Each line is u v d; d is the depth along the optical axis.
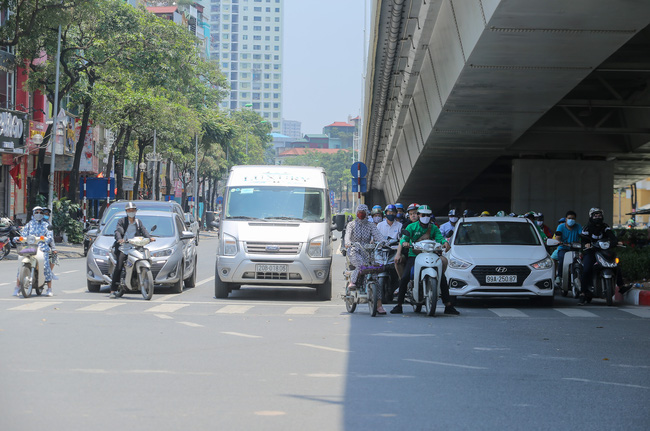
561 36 23.02
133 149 86.56
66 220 55.59
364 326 16.09
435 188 59.38
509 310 19.72
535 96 30.59
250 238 21.80
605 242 21.12
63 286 25.09
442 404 8.85
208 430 7.49
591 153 46.88
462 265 20.17
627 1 20.12
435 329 15.73
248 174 23.52
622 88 40.28
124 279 21.36
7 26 41.69
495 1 20.73
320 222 22.47
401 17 30.30
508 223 21.98
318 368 11.05
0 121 49.03
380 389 9.66
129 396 8.96
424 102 38.09
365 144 61.22
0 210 56.59
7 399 8.67
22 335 13.84
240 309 19.11
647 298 21.36
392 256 21.70
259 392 9.33
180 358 11.70
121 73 55.22
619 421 8.14
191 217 38.44
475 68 26.61
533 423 8.01
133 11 54.12
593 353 12.83
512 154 47.03
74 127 67.38
